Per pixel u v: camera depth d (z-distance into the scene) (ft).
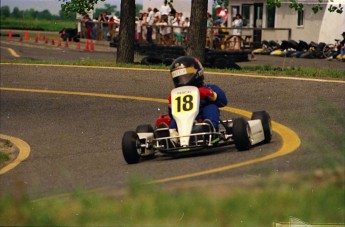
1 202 92.63
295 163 108.78
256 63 364.17
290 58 410.52
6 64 280.72
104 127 186.70
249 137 133.49
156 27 461.78
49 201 90.99
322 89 213.25
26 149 165.78
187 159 129.18
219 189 87.10
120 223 78.43
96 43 533.96
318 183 85.40
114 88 242.37
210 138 128.67
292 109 190.49
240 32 468.75
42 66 275.39
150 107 211.20
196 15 280.10
